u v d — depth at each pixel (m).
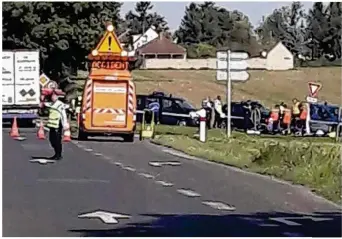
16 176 23.62
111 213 16.67
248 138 44.44
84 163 28.30
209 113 58.06
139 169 26.56
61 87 74.31
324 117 55.75
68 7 72.56
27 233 14.14
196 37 158.25
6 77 56.38
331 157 25.73
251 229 15.06
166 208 17.61
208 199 19.38
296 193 21.02
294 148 28.16
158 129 51.50
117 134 42.12
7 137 43.22
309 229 15.26
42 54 72.75
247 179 24.14
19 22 71.56
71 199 18.78
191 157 32.00
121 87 42.25
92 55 42.34
